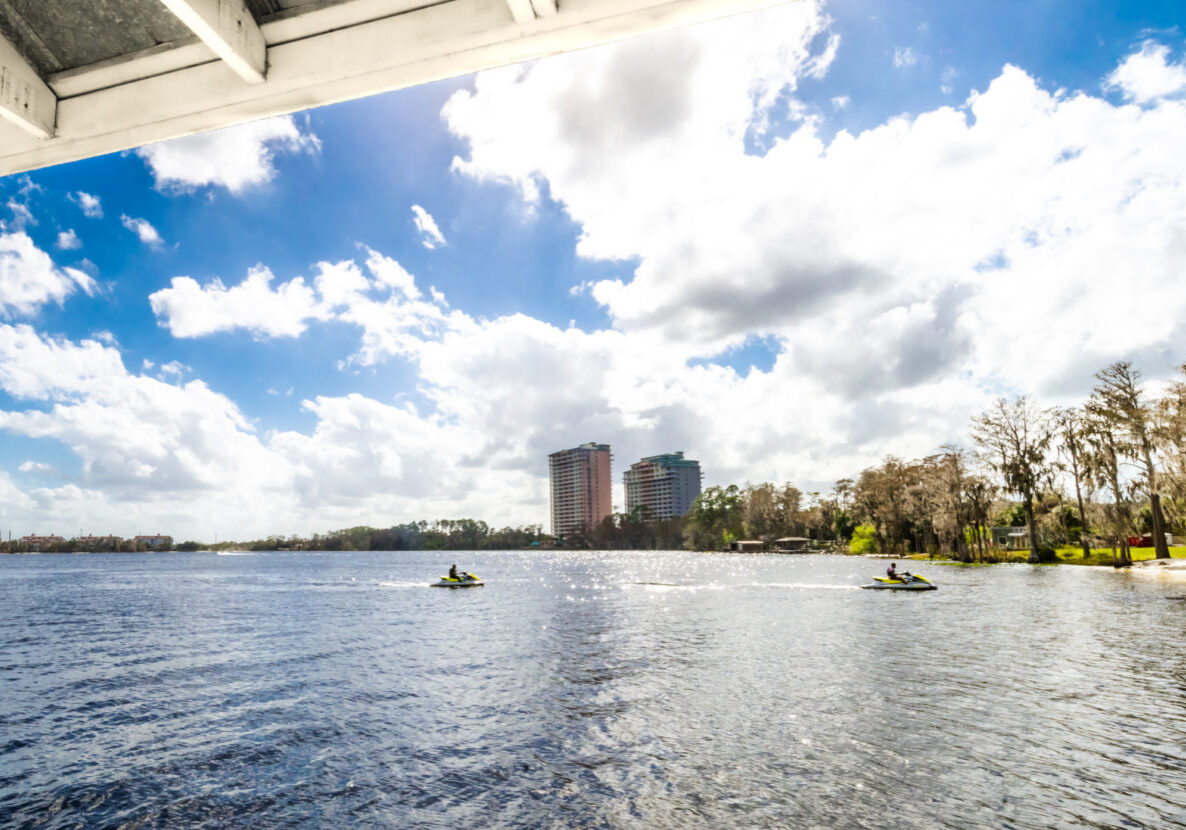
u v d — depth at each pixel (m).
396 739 12.53
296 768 11.04
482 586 62.28
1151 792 9.61
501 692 16.30
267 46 3.61
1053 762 10.84
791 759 11.15
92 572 110.19
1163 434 51.22
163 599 49.47
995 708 14.13
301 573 101.06
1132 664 18.70
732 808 9.30
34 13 3.63
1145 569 54.00
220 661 21.17
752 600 41.97
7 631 29.81
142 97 3.82
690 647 23.14
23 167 4.16
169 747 12.19
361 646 24.25
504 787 10.16
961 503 77.56
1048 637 23.64
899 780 10.16
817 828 8.66
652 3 3.06
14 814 9.44
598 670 19.00
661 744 12.03
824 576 70.62
